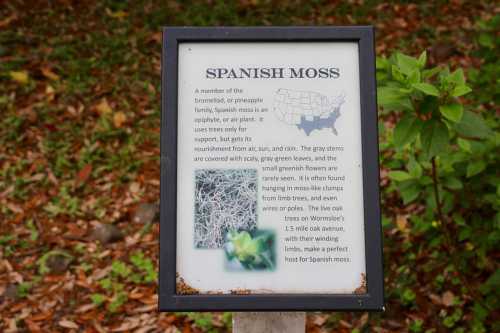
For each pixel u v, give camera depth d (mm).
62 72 6965
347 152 2217
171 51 2242
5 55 7230
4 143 5859
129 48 7500
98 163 5699
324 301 2109
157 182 5461
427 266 3928
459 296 3736
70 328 3863
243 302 2109
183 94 2250
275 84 2260
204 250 2168
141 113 6383
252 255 2168
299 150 2221
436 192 3062
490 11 7773
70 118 6238
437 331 3576
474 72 3711
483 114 4207
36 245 4707
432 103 2539
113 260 4547
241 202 2195
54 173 5512
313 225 2182
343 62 2268
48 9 8250
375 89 2213
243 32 2256
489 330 3438
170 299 2109
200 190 2199
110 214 5094
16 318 3945
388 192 4699
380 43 7387
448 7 7988
